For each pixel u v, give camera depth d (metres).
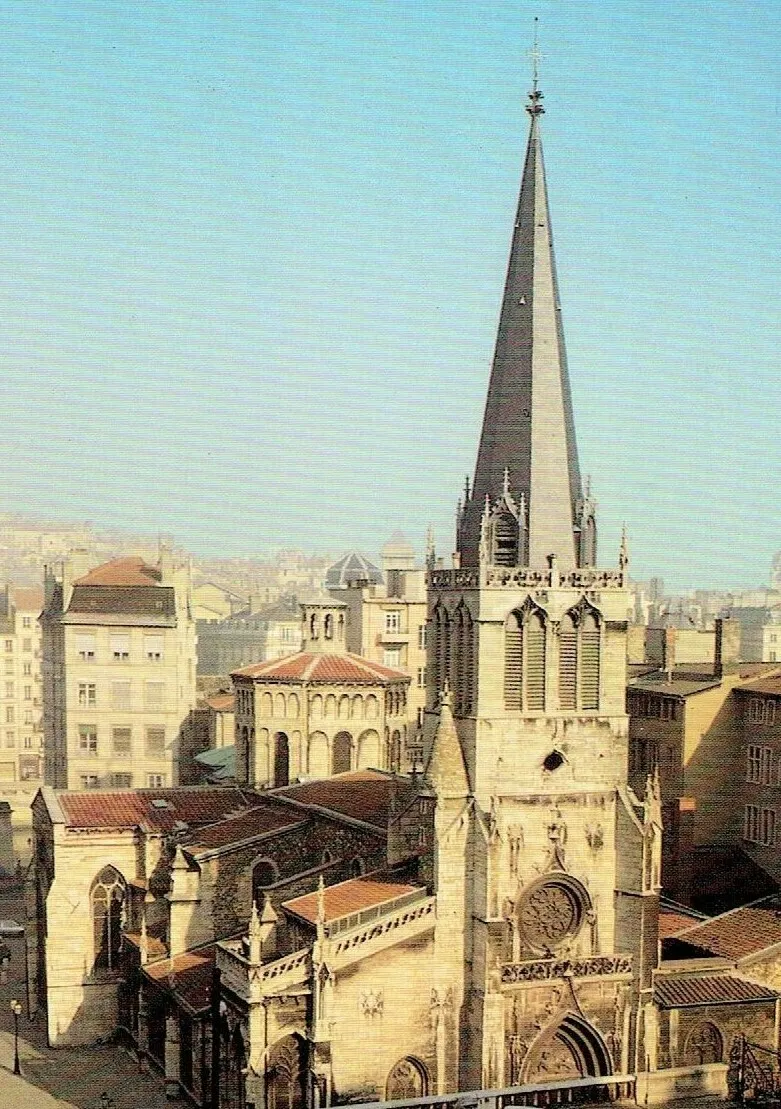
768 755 107.94
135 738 143.38
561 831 75.88
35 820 102.06
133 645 143.50
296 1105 69.12
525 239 79.19
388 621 162.62
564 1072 75.00
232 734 143.50
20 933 118.88
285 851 89.38
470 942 73.31
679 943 84.00
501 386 78.81
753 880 103.75
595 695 77.25
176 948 85.94
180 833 92.31
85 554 156.62
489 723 74.50
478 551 75.19
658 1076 68.62
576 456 79.50
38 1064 86.00
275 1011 68.69
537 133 79.38
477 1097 63.09
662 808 98.81
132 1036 88.75
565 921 76.50
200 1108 75.62
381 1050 70.88
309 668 104.69
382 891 75.12
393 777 86.62
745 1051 72.31
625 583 77.62
